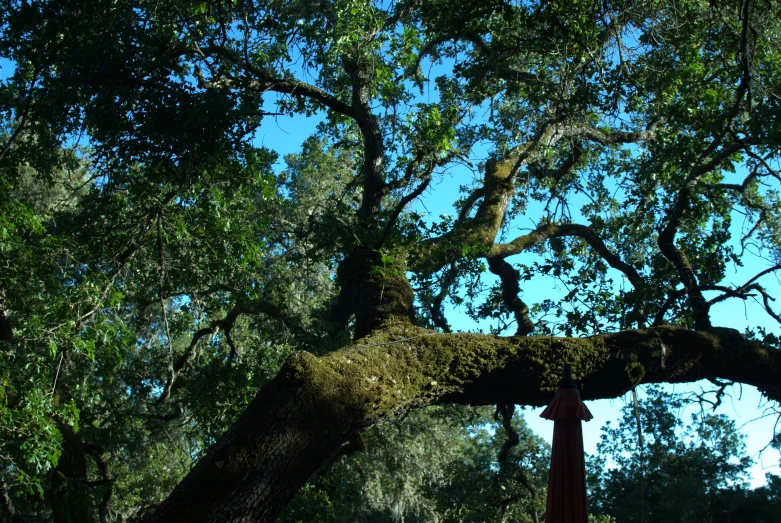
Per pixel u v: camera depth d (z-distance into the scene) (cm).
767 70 1013
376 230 1009
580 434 618
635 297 1091
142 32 948
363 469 1995
